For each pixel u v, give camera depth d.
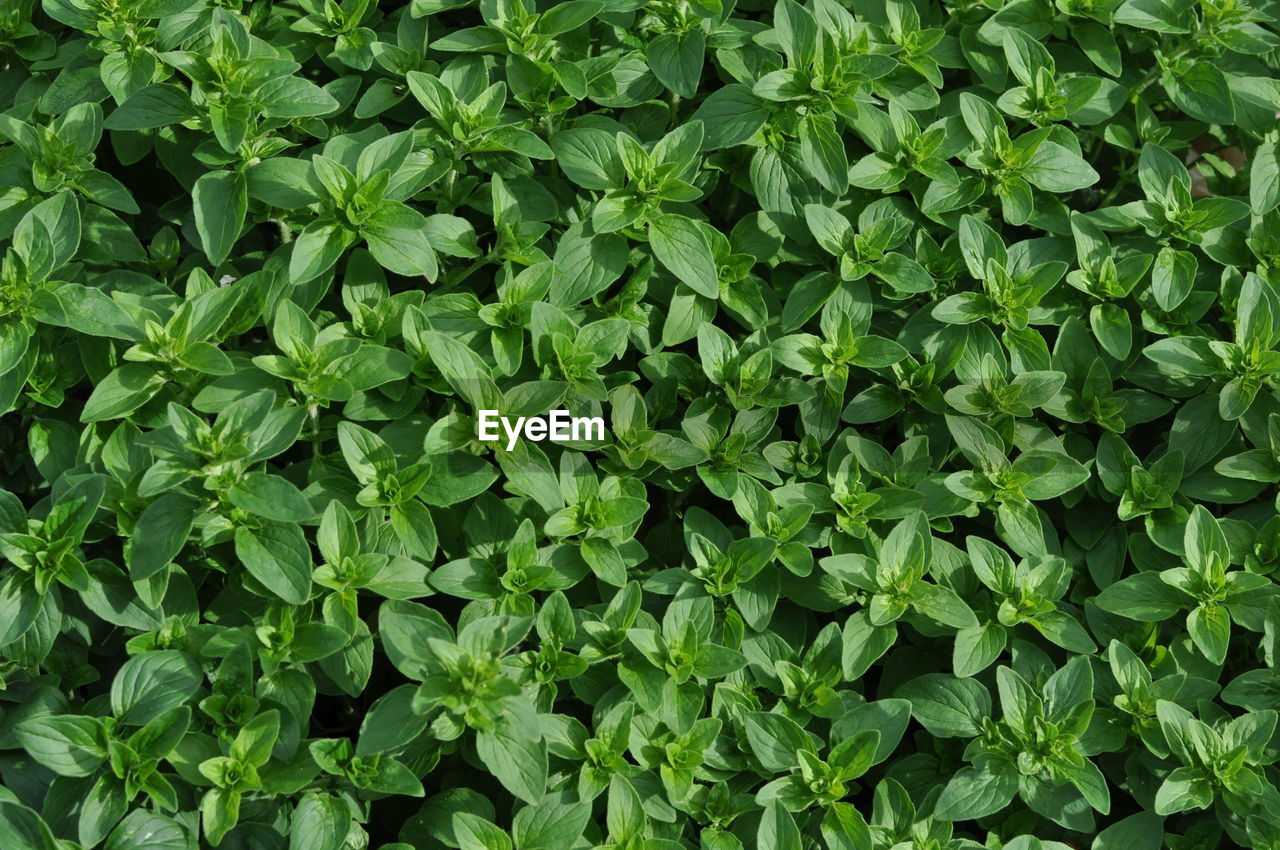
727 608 0.82
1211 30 0.90
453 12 0.92
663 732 0.81
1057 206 0.87
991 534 0.86
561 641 0.80
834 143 0.85
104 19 0.84
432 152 0.84
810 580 0.83
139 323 0.80
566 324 0.82
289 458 0.85
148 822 0.77
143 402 0.80
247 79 0.83
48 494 0.84
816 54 0.85
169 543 0.77
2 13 0.86
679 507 0.86
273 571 0.78
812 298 0.85
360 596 0.84
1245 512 0.85
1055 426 0.87
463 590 0.80
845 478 0.83
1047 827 0.83
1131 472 0.84
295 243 0.81
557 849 0.78
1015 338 0.85
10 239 0.83
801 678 0.81
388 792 0.78
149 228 0.88
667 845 0.79
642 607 0.83
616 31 0.88
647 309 0.86
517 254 0.84
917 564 0.82
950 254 0.86
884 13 0.90
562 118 0.87
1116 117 0.93
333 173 0.81
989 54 0.90
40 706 0.79
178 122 0.83
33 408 0.83
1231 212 0.87
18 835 0.76
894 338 0.87
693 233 0.83
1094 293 0.86
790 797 0.80
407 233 0.82
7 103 0.87
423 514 0.80
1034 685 0.82
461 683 0.76
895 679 0.84
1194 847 0.82
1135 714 0.81
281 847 0.78
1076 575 0.85
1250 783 0.80
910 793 0.82
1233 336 0.88
